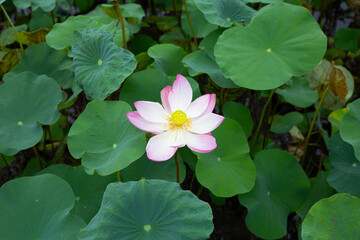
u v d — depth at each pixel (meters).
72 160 1.55
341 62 2.01
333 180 1.25
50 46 1.39
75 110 1.78
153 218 0.98
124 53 1.18
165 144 1.03
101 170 1.07
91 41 1.23
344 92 1.46
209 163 1.22
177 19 2.14
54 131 1.65
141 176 1.23
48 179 1.10
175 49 1.46
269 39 1.23
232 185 1.21
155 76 1.30
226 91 1.56
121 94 1.28
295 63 1.20
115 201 0.99
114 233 0.96
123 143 1.10
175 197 1.00
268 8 1.25
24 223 1.06
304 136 1.76
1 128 1.23
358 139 1.17
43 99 1.27
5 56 1.65
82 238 0.95
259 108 1.83
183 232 0.96
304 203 1.30
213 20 1.34
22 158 1.64
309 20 1.23
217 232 1.44
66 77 1.47
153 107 1.06
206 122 1.05
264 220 1.24
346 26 2.29
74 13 2.32
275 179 1.29
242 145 1.25
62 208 1.07
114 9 1.34
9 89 1.28
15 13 2.16
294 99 1.47
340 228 1.04
